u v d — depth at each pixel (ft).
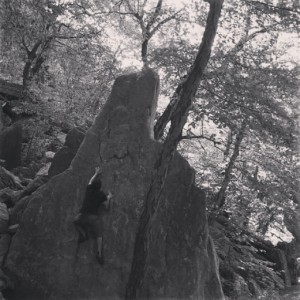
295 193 47.98
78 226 27.94
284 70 40.09
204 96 40.73
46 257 30.01
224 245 47.62
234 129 40.86
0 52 74.49
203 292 32.09
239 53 45.14
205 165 53.83
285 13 35.35
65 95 72.64
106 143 33.35
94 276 30.01
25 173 54.85
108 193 28.17
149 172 32.94
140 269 25.82
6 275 29.35
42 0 62.13
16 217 32.86
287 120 40.40
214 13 27.43
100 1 73.87
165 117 43.62
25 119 71.10
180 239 32.30
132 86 34.88
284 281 60.13
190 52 42.63
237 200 53.06
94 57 77.30
